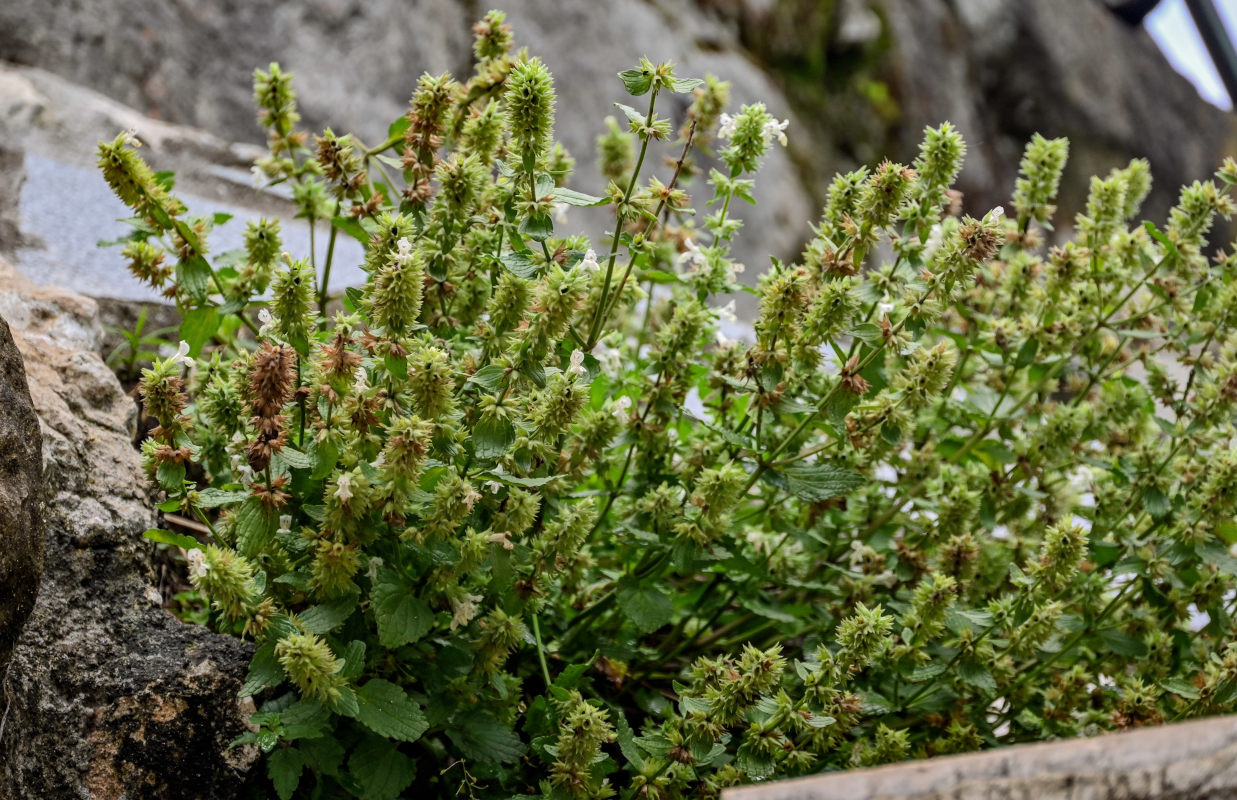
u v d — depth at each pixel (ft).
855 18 11.46
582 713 3.21
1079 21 13.24
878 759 3.48
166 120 7.79
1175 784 2.48
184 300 3.66
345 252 5.84
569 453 3.50
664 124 3.33
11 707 3.13
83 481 3.56
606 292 3.43
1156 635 3.83
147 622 3.44
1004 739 3.92
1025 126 12.53
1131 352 4.35
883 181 3.41
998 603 3.56
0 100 6.16
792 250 10.43
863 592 3.87
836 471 3.57
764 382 3.49
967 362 4.38
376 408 3.15
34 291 4.11
